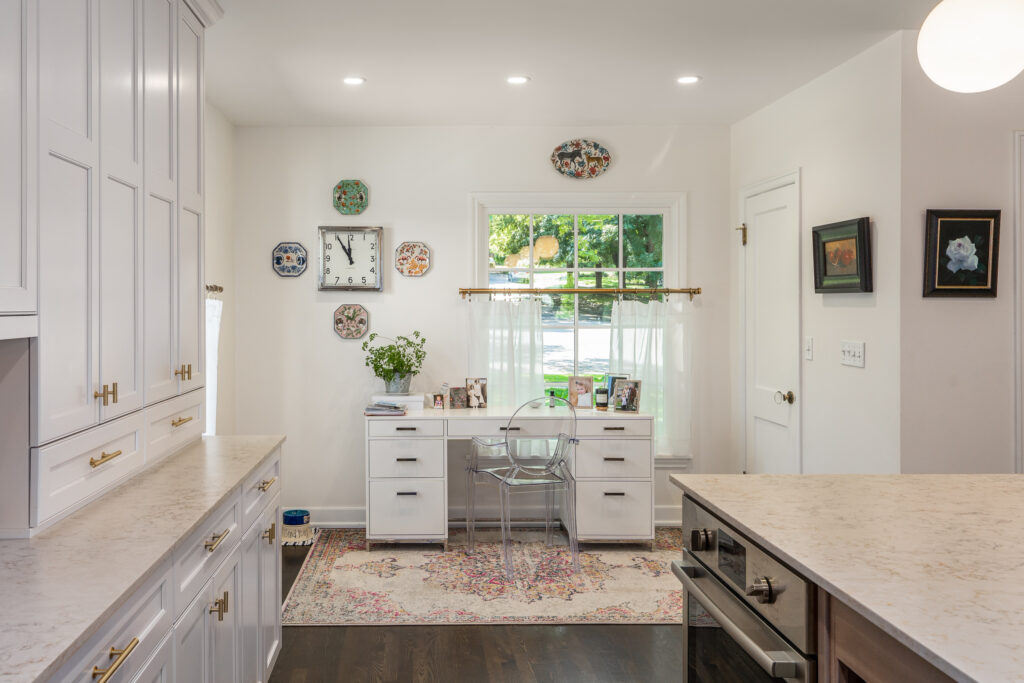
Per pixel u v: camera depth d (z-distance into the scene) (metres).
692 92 3.97
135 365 2.06
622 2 2.82
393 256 4.65
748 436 4.49
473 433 4.13
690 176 4.69
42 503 1.56
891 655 1.10
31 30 1.50
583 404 4.46
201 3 2.59
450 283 4.67
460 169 4.66
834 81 3.58
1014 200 3.13
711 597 1.71
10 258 1.43
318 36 3.14
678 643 3.03
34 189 1.51
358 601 3.44
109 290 1.88
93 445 1.79
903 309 3.11
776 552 1.39
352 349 4.65
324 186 4.62
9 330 1.42
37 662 1.00
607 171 4.69
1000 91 3.13
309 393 4.64
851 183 3.45
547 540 4.38
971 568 1.27
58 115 1.61
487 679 2.72
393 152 4.64
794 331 3.94
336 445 4.66
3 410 1.54
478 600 3.46
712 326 4.71
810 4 2.84
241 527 2.17
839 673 1.24
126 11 1.99
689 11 2.90
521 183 4.67
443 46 3.27
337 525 4.64
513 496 4.72
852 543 1.41
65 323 1.66
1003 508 1.67
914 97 3.11
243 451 2.51
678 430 4.62
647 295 4.71
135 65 2.06
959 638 0.99
